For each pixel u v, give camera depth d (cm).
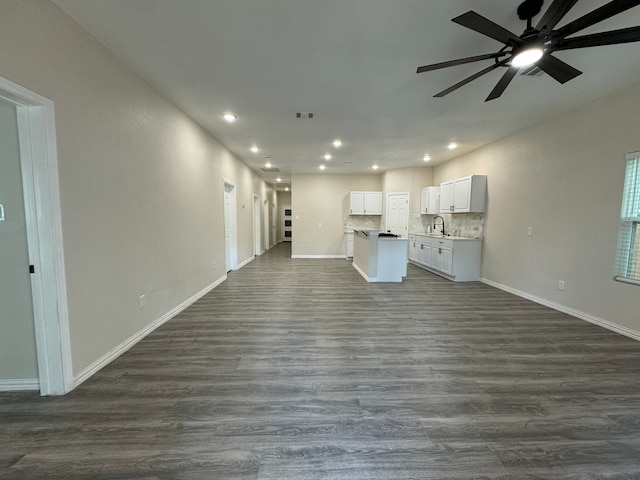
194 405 185
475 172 562
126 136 259
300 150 571
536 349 268
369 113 370
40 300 189
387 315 361
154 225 307
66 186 196
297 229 872
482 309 386
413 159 655
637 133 291
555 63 197
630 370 231
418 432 163
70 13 193
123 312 257
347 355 255
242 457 145
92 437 157
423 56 243
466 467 140
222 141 507
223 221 544
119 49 235
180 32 212
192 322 333
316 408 183
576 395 198
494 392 202
